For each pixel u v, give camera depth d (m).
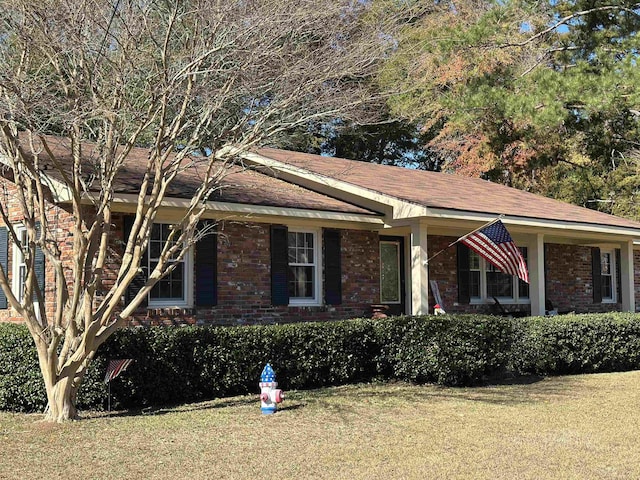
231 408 10.55
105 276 12.22
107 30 9.73
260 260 14.73
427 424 9.36
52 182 11.94
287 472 7.09
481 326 12.80
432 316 13.12
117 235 12.44
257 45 10.52
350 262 16.39
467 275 18.80
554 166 30.00
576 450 7.97
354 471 7.11
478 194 18.72
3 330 10.64
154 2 10.45
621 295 21.66
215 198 13.21
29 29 9.47
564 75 22.05
